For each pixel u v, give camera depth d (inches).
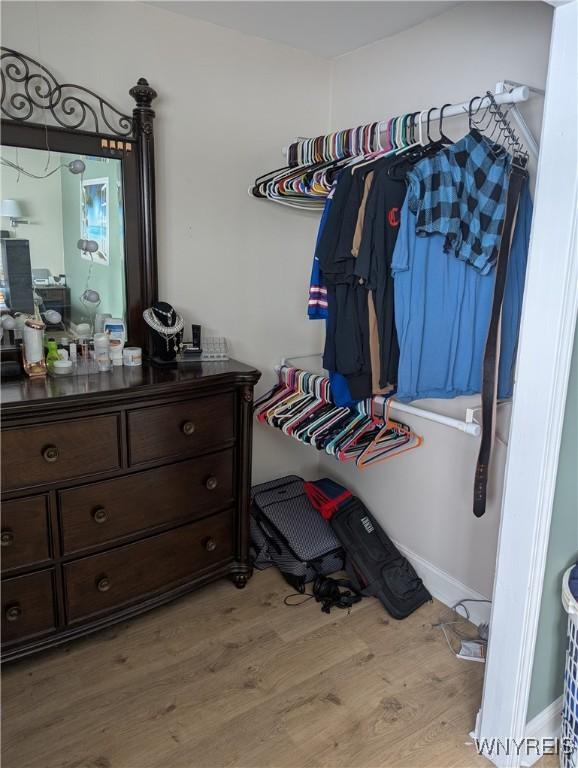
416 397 71.6
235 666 78.3
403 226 66.0
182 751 65.2
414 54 88.7
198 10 84.5
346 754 65.4
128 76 83.7
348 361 71.6
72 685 74.1
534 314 55.4
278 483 109.3
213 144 93.8
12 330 79.3
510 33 75.1
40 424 68.7
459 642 84.7
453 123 84.0
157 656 79.7
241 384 85.6
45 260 80.4
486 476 75.0
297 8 82.7
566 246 52.2
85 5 78.3
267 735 67.6
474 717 70.9
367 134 77.0
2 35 73.1
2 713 69.5
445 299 70.2
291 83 100.0
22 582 71.7
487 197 68.9
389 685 75.7
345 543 96.4
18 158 76.0
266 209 102.1
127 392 73.7
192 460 83.9
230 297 101.3
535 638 61.4
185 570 87.1
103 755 64.4
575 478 61.1
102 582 77.8
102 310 86.4
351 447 84.5
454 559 92.0
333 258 69.7
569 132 50.8
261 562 101.0
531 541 58.4
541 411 55.8
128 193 85.0
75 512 74.0
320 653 81.4
